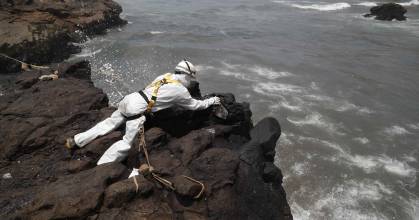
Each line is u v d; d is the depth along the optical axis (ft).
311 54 57.88
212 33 70.08
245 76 46.03
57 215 12.31
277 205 17.28
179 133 18.42
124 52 54.65
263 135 20.61
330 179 27.96
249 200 15.78
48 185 14.07
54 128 18.71
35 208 12.53
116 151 15.57
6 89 25.73
